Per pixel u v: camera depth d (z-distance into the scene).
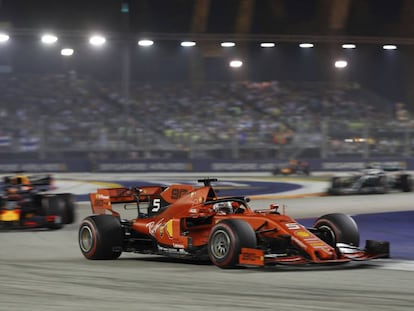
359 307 10.77
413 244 22.14
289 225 15.88
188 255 16.72
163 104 81.12
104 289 12.83
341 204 37.59
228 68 95.06
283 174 66.44
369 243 16.19
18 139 74.00
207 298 11.67
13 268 16.62
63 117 77.69
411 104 84.19
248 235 15.32
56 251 20.95
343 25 83.00
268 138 73.94
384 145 72.62
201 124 77.62
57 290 12.77
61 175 68.69
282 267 15.90
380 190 44.69
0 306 11.02
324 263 15.20
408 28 83.25
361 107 80.75
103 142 74.44
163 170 72.38
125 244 18.67
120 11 87.38
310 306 10.84
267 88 84.25
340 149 73.06
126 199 19.14
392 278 14.26
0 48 93.31
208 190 17.17
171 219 17.31
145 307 10.77
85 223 18.39
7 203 27.36
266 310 10.48
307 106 81.25
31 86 83.12
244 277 14.38
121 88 83.69
